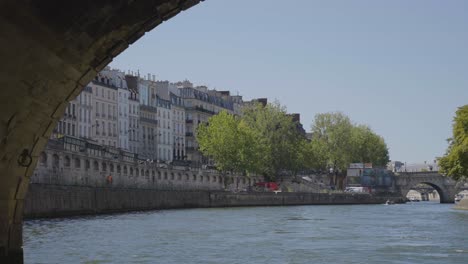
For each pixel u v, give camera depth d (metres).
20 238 25.31
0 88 21.77
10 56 21.02
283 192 159.38
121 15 21.42
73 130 135.88
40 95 22.73
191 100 197.88
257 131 166.88
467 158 101.94
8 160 23.66
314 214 99.50
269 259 37.38
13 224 25.03
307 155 178.38
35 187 75.56
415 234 56.00
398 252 41.28
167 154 183.38
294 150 171.38
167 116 183.88
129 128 163.12
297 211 113.38
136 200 109.31
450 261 36.94
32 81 22.11
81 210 88.75
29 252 38.44
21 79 21.83
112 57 23.11
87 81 23.64
